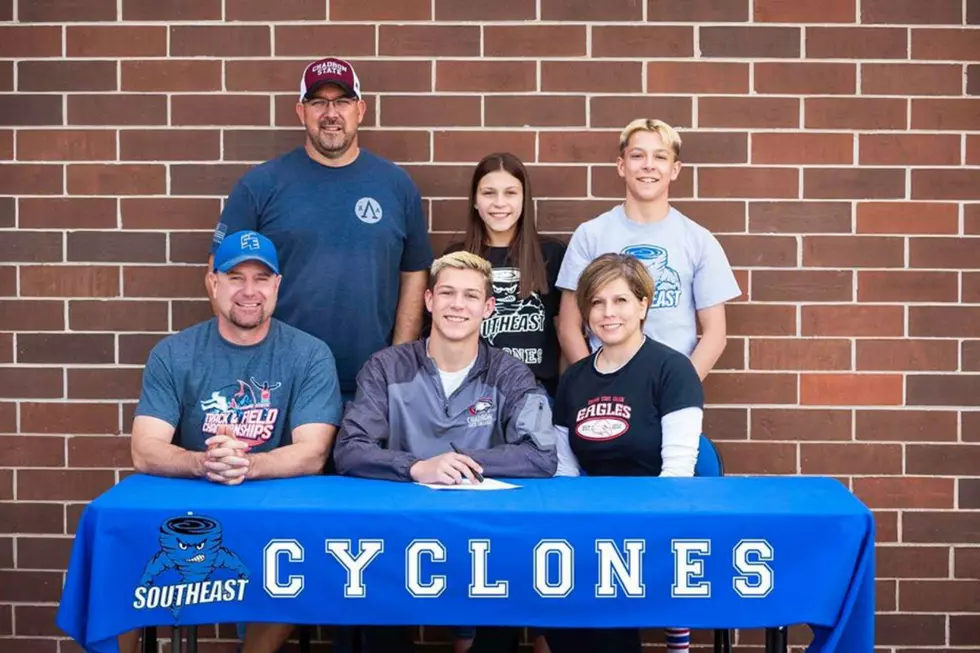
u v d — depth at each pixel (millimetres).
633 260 3207
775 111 3982
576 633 2941
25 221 4035
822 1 3959
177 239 4035
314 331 3676
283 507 2580
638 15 3965
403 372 3209
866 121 3984
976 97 3977
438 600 2572
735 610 2557
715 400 4051
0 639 4086
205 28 3982
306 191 3688
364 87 3990
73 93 4008
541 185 4008
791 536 2547
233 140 4004
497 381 3209
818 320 4023
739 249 4012
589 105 3988
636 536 2551
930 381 4023
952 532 4039
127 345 4059
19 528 4078
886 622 4062
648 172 3631
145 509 2568
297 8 3977
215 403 3180
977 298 4008
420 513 2562
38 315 4051
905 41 3971
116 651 2604
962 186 3992
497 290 3752
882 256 4008
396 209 3742
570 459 3275
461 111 3996
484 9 3971
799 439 4039
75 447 4066
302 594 2578
